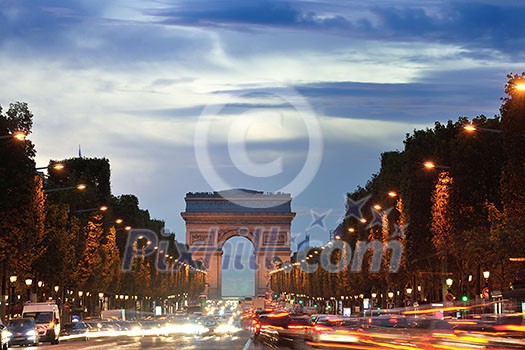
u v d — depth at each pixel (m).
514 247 107.06
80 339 138.62
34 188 127.06
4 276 135.75
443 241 138.25
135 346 111.25
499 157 129.38
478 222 129.88
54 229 161.88
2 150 117.00
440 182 140.12
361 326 130.75
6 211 117.25
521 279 118.06
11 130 119.75
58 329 128.12
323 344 106.62
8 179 116.81
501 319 103.75
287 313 143.62
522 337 94.12
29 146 122.00
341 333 119.88
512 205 108.25
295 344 114.31
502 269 133.88
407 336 112.12
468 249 125.06
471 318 120.19
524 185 106.12
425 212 156.25
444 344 92.69
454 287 160.25
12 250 121.06
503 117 107.12
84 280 196.38
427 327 117.69
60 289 191.50
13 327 113.38
